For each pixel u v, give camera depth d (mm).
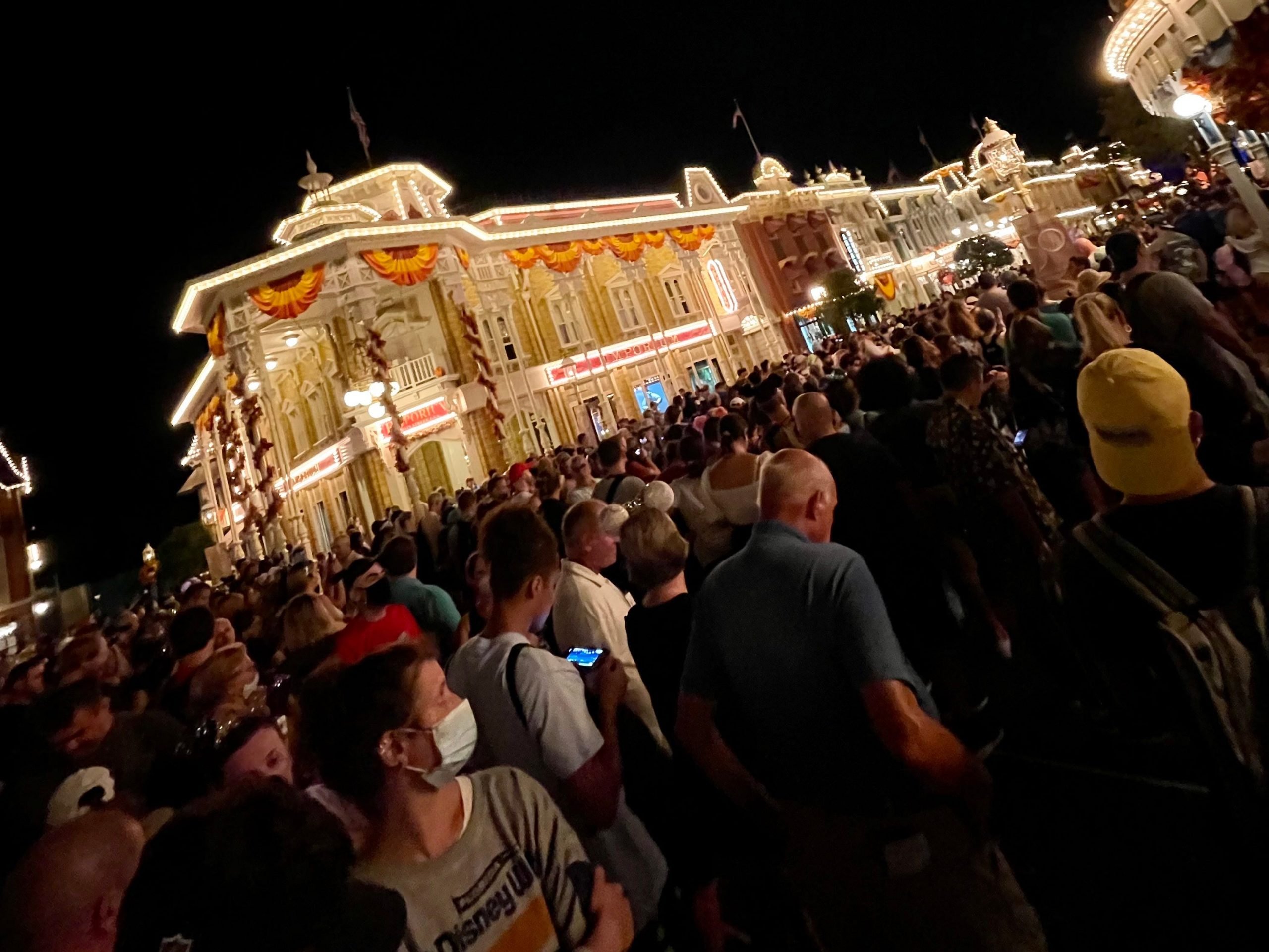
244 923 1210
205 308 21797
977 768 2133
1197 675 1790
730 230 37250
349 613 7633
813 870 2342
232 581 16484
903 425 4895
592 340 30672
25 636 26203
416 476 24984
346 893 1364
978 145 47938
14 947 1544
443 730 1768
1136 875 3100
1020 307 5105
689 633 2996
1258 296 6418
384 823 1730
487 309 25797
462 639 4855
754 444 7762
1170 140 37438
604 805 2545
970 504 4320
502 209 29125
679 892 3078
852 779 2207
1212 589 1790
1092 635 2023
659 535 3182
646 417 18266
